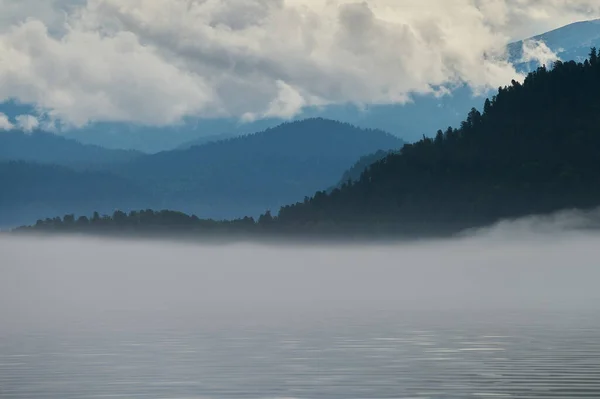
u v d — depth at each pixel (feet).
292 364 309.63
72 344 370.32
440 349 349.41
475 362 312.91
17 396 258.37
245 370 296.51
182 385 270.67
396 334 405.39
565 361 314.96
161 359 322.96
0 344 371.56
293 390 263.70
